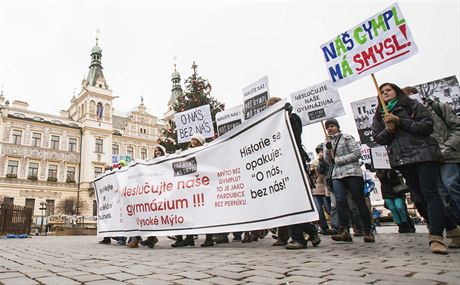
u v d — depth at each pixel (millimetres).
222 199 4453
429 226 3236
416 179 3443
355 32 4414
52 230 23156
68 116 51094
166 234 4961
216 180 4574
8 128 39625
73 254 4223
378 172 7203
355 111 7348
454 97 5949
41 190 40250
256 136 4195
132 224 5586
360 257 3104
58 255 4125
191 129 8219
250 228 4043
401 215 6949
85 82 50719
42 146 41719
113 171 6480
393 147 3414
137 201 5547
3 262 3402
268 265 2779
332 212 6672
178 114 8422
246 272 2477
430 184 3189
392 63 4016
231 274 2410
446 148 3801
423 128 3150
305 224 4375
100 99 47281
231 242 6234
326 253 3498
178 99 15773
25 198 39000
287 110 3924
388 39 4082
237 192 4305
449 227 3504
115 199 6250
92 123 45500
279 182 3857
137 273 2539
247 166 4250
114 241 8000
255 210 4051
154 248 5203
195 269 2688
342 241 5066
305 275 2283
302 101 7105
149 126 52812
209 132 8000
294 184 3717
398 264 2615
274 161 3947
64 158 42938
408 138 3285
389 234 6660
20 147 39906
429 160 3133
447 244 3887
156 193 5266
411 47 3898
